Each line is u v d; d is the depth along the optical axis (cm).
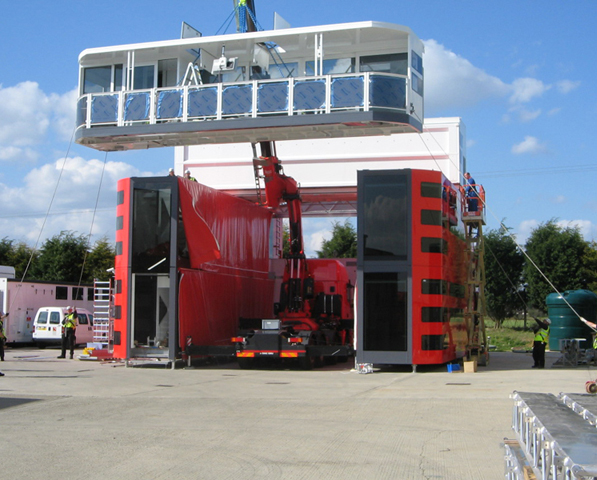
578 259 4447
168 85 2127
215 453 820
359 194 1973
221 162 3012
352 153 2898
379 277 1944
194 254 2064
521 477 516
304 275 2247
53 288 3588
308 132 2061
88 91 2183
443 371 2003
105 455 805
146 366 2089
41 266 5431
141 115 2081
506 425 1022
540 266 4459
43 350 3117
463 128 2920
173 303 1989
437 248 1945
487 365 2283
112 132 2094
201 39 2050
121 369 1984
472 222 2375
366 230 1962
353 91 1938
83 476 704
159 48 2086
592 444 437
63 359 2409
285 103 1978
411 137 2867
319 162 2917
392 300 1930
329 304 2298
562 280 4425
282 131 2047
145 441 891
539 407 579
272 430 977
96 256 5494
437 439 913
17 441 889
